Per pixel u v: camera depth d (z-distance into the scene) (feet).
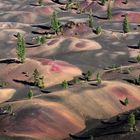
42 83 520.01
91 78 549.54
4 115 424.46
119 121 429.38
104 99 462.19
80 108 443.32
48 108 428.97
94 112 443.73
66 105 442.91
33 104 437.99
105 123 427.74
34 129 401.29
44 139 393.50
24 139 387.55
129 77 546.26
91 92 468.34
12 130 400.47
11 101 483.51
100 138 391.04
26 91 510.17
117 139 384.88
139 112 452.35
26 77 543.39
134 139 381.19
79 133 409.69
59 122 415.64
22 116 416.46
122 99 471.62
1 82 535.19
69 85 520.83
